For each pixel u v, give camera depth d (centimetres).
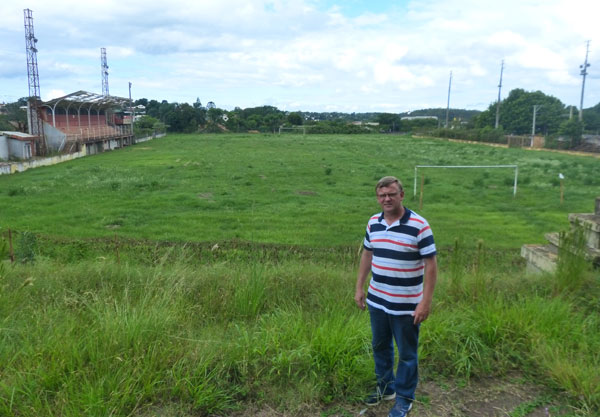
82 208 1761
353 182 2572
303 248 1170
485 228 1483
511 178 2673
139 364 350
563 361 381
